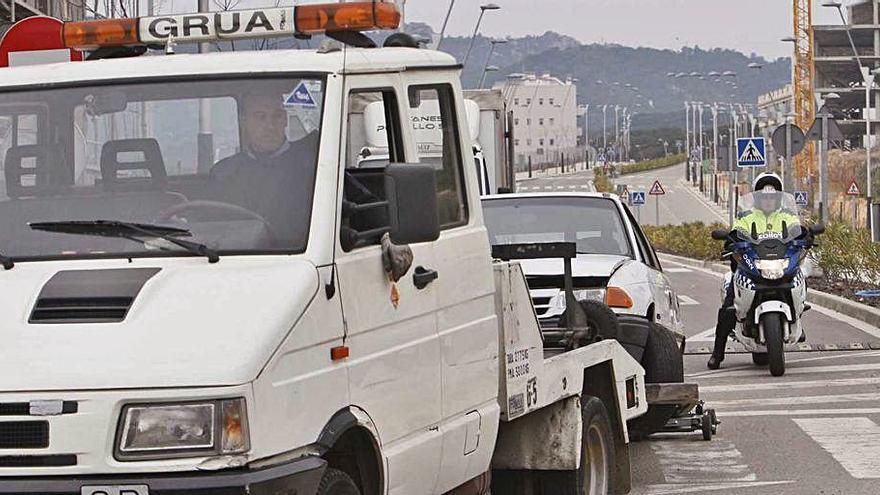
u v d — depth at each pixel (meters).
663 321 17.75
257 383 7.15
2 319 7.39
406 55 9.34
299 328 7.51
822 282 42.53
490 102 32.91
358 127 8.73
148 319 7.29
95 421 7.00
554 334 12.60
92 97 8.66
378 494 8.36
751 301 22.55
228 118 8.44
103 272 7.73
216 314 7.32
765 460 15.36
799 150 48.78
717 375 22.81
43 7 40.28
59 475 7.02
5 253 8.09
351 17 9.20
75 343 7.18
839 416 18.14
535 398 10.71
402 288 8.70
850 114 165.88
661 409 14.95
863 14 157.12
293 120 8.34
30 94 8.74
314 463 7.45
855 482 14.05
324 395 7.73
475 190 9.98
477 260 9.80
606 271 16.77
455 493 9.66
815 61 152.75
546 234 18.34
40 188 8.52
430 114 9.58
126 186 8.43
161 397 7.01
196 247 7.84
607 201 18.83
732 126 184.75
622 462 12.96
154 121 8.50
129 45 9.74
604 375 12.73
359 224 8.49
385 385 8.42
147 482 6.95
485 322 9.88
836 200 104.19
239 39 9.41
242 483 6.98
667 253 83.62
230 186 8.24
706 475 14.62
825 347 26.19
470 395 9.60
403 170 8.17
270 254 7.89
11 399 7.05
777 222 22.81
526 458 11.34
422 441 8.84
